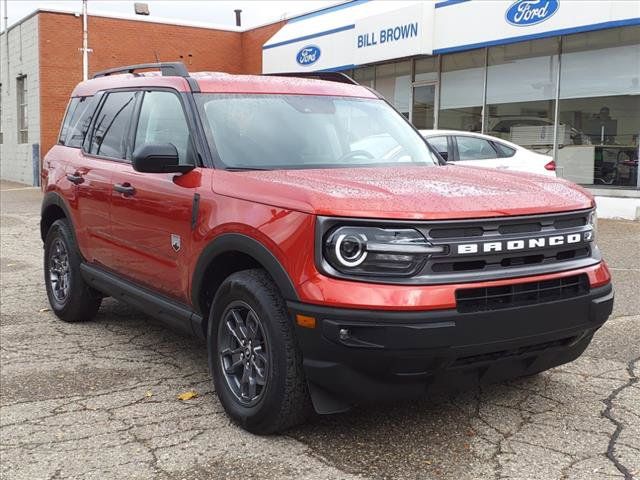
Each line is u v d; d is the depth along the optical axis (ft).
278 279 11.32
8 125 87.20
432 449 11.64
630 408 13.23
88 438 12.39
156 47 79.10
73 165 19.29
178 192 14.08
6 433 12.66
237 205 12.44
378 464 11.14
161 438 12.31
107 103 19.10
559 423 12.59
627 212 39.63
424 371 10.73
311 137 14.99
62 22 73.92
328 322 10.61
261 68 80.23
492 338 10.82
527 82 47.47
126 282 16.69
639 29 40.40
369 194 11.32
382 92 60.34
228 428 12.67
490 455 11.38
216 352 13.10
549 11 42.50
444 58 53.78
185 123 14.85
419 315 10.40
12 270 28.50
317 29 64.34
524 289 11.34
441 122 54.60
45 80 73.92
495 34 46.24
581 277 12.10
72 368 16.16
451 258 10.81
